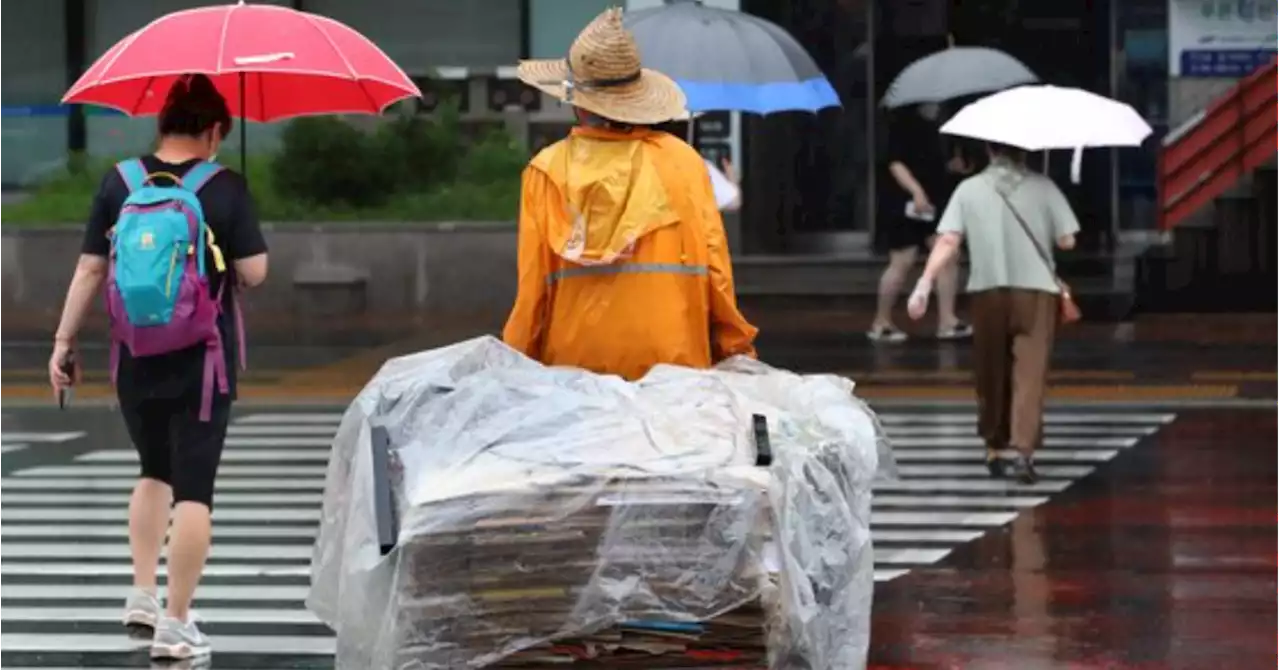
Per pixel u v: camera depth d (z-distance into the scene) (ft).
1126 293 101.45
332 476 26.08
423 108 110.63
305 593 42.73
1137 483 56.08
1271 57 108.58
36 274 102.83
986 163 91.66
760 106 56.24
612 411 24.77
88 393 76.38
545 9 111.24
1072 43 110.11
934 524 50.37
